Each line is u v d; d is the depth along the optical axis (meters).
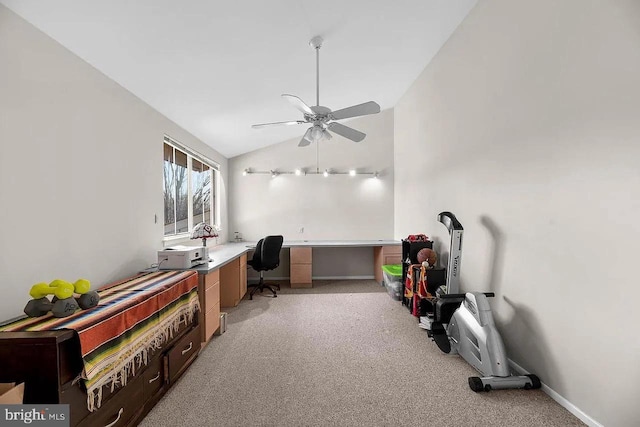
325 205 5.46
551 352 1.95
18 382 1.20
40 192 1.71
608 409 1.59
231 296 3.94
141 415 1.74
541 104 2.02
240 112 3.72
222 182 5.14
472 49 2.84
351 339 2.89
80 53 1.98
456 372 2.28
